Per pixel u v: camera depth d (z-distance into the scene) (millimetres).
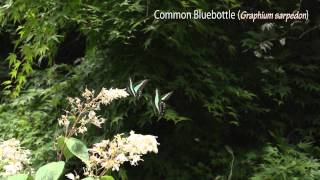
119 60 3166
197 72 3223
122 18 2898
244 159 3137
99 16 2961
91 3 2986
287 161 2941
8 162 1325
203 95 3100
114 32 2818
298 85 3441
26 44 3080
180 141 3223
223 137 3359
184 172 3100
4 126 3734
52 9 2883
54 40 2955
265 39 3355
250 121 3379
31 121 3674
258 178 2814
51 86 3830
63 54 4711
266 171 2848
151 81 2984
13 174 1278
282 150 3109
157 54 3066
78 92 3432
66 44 4582
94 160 1340
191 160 3203
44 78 3975
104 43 3172
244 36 3463
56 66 3871
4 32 4938
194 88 3125
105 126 3117
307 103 3410
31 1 2857
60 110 3576
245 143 3379
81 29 2984
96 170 1362
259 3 3570
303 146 3123
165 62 3135
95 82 3277
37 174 1217
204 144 3254
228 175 3016
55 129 3447
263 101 3451
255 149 3268
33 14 2939
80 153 1329
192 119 3234
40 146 3316
